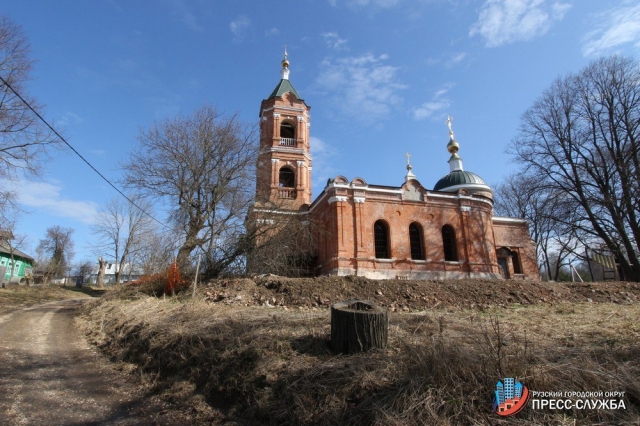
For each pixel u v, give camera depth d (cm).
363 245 2492
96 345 1214
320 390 546
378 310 695
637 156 2858
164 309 1299
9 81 2150
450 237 2806
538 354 579
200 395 682
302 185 3309
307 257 2602
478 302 1555
